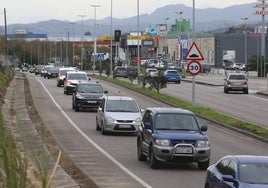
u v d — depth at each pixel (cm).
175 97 9225
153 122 3478
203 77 18250
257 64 19825
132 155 3897
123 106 5138
